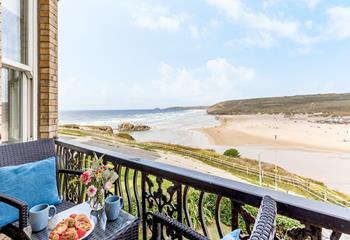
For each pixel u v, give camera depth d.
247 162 13.20
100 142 18.05
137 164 1.72
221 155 14.61
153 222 1.33
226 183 1.22
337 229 0.83
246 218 1.13
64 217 1.46
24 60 3.07
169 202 1.53
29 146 2.10
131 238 1.44
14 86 2.94
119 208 1.48
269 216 0.66
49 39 3.30
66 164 2.56
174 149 18.06
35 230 1.34
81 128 21.06
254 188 1.14
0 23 2.40
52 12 3.37
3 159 1.91
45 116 3.28
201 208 1.42
